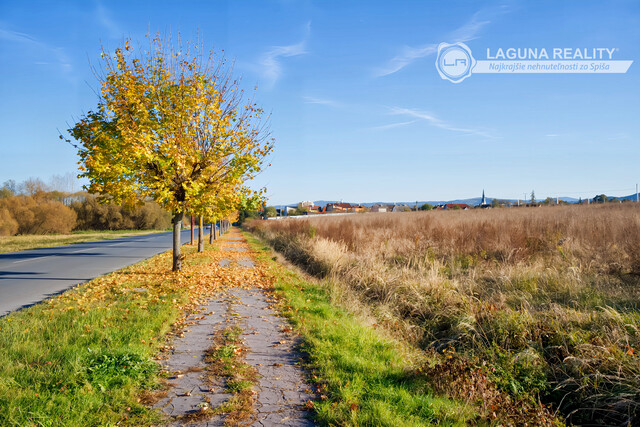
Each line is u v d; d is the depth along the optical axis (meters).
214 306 8.44
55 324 6.49
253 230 50.81
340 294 9.66
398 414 3.73
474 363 5.25
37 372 4.42
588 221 15.18
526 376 5.15
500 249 12.84
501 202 70.31
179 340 6.08
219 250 23.39
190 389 4.31
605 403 4.42
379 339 6.19
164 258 17.92
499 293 8.60
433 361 5.60
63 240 37.53
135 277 11.85
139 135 10.42
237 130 12.43
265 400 4.07
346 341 5.88
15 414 3.54
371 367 4.92
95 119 11.27
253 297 9.41
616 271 9.51
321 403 3.98
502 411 4.05
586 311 6.76
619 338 5.43
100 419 3.58
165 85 11.50
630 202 30.95
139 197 11.59
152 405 3.93
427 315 8.36
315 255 15.30
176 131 11.11
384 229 20.25
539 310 7.26
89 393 3.99
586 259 10.55
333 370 4.81
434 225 19.00
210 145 11.92
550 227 15.01
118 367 4.57
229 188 12.18
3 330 6.01
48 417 3.51
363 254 14.31
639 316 6.04
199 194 11.84
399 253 14.77
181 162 10.75
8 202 57.56
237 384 4.40
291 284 10.77
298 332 6.44
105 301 8.47
